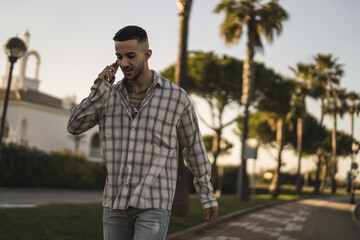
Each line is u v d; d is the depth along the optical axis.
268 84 26.61
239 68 25.81
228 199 22.78
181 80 11.46
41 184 27.02
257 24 21.67
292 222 12.58
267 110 27.53
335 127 50.94
